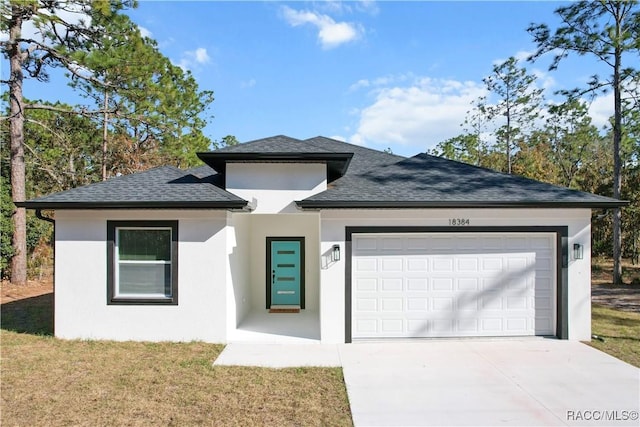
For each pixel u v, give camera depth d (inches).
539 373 279.6
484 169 460.8
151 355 316.8
